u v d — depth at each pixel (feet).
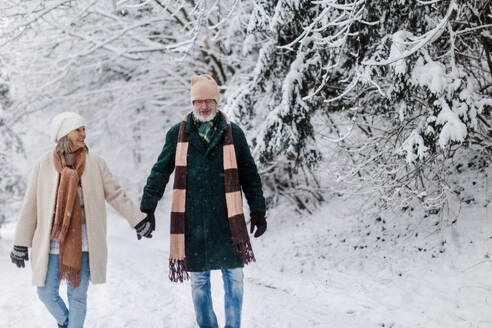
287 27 19.84
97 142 49.11
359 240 23.30
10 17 28.99
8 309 13.42
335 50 19.26
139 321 12.31
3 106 36.29
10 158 39.17
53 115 44.42
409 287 16.17
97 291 16.05
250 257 10.27
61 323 10.12
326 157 26.32
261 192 10.98
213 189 10.45
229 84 31.01
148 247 35.27
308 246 25.53
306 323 13.05
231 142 10.59
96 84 42.29
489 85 18.89
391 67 15.15
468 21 16.80
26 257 9.84
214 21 31.37
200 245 10.42
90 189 9.90
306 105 21.01
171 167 11.17
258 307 14.70
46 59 33.73
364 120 21.68
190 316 12.89
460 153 23.56
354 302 15.66
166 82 38.29
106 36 34.14
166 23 34.37
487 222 18.39
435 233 19.86
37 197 9.85
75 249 9.47
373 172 20.43
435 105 14.61
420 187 20.84
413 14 17.13
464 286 14.97
